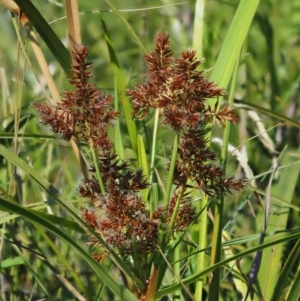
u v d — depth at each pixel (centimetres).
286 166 116
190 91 98
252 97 158
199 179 101
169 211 103
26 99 160
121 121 140
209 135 104
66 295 124
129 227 100
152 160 105
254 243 131
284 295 121
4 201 97
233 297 126
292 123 124
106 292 129
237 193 136
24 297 130
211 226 130
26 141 142
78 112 100
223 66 108
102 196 101
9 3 110
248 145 145
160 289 104
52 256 133
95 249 126
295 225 136
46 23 108
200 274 102
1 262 125
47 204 114
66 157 139
